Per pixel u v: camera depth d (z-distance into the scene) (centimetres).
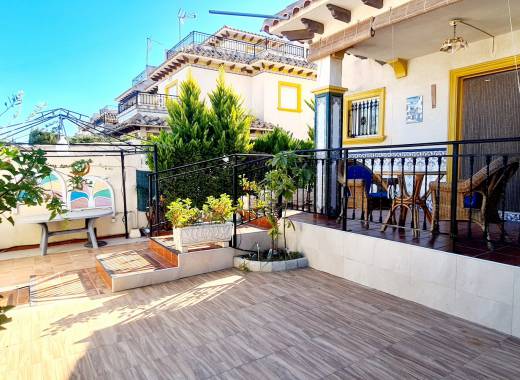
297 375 246
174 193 738
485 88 558
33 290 439
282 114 1401
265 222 575
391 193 508
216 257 493
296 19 568
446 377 241
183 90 827
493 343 284
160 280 448
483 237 383
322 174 602
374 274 409
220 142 805
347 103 761
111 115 1822
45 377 249
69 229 698
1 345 294
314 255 493
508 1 418
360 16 517
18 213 655
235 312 353
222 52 1366
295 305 367
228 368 257
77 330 320
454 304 334
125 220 751
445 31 513
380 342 289
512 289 293
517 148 526
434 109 606
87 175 722
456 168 337
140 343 295
